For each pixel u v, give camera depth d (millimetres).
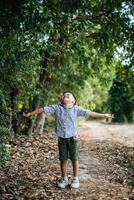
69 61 16844
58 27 10039
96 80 23188
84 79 18094
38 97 15461
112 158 10844
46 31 9445
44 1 8719
